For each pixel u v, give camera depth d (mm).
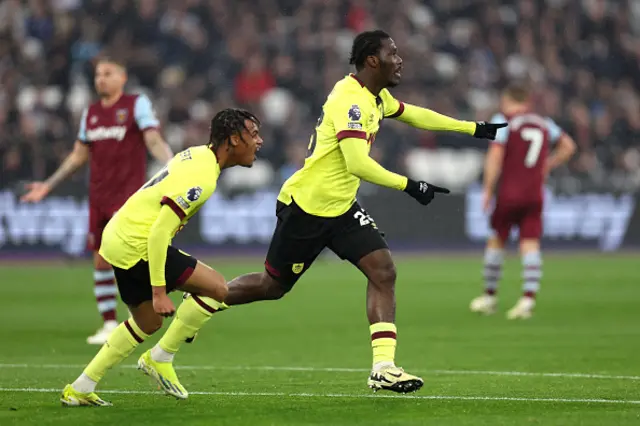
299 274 23422
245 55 77062
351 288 52000
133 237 20469
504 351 31484
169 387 21703
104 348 20953
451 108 77375
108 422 19062
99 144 33688
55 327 37656
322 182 22438
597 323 38844
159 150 33562
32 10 77688
